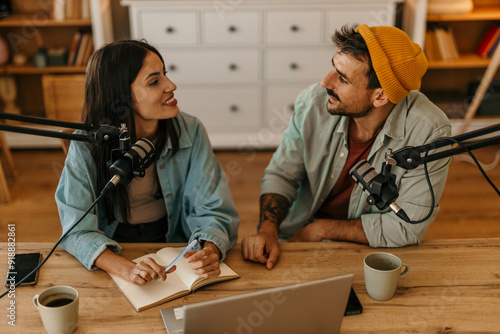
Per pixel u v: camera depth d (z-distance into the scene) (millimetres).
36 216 2836
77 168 1366
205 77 3535
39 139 3674
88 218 1336
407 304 1133
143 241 1567
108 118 1346
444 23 3732
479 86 3574
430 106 1448
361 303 1137
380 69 1276
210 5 3355
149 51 1328
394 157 1047
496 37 3555
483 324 1073
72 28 3676
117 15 3738
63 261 1293
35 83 3799
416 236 1362
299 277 1231
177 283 1189
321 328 1012
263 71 3529
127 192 1447
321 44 3459
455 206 2947
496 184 3197
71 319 1018
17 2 3631
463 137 998
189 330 916
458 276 1228
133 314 1100
